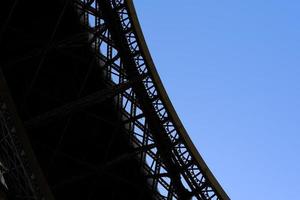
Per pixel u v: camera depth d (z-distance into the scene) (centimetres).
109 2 4212
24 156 3469
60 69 4353
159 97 4394
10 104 3397
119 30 4244
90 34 4484
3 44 4044
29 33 4169
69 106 4006
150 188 4781
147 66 4312
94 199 4662
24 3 4119
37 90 4091
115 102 4622
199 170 4534
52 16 4250
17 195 3569
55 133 4394
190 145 4466
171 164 4541
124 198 4747
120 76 4381
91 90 4472
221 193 4566
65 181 4178
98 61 4500
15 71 4119
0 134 3738
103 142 4622
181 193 4609
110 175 4338
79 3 4178
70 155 4469
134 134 4697
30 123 3897
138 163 4700
